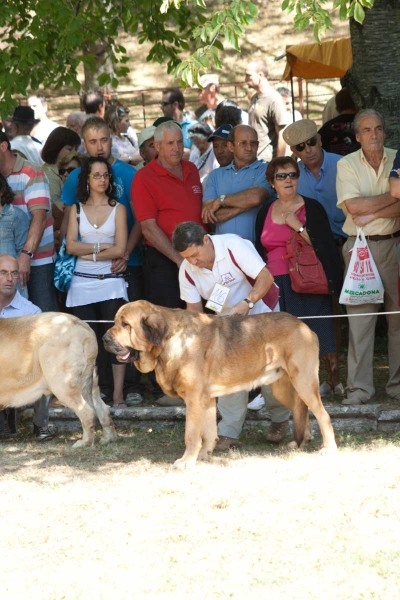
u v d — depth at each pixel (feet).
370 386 37.52
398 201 35.78
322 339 36.37
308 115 95.09
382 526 24.07
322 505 25.85
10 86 48.14
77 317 37.45
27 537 24.70
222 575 21.47
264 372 31.14
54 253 40.93
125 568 22.21
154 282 39.27
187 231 30.94
